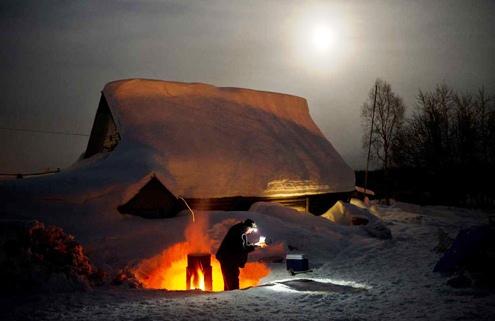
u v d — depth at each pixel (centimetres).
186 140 1814
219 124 2027
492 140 3700
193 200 1675
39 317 589
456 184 3784
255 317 592
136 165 1564
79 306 662
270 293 776
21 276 795
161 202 1525
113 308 641
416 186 4028
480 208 3403
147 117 1866
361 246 1399
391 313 614
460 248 897
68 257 881
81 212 1348
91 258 1152
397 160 4119
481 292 729
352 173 2422
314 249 1363
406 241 1521
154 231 1323
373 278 953
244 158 1894
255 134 2089
